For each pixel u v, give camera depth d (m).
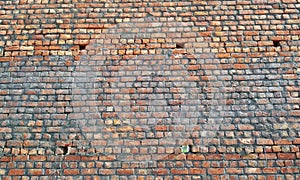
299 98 4.72
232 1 5.27
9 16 5.25
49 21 5.21
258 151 4.48
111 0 5.31
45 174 4.44
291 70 4.88
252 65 4.90
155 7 5.25
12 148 4.55
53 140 4.58
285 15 5.18
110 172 4.43
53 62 4.98
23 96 4.80
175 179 4.38
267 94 4.75
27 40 5.10
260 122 4.61
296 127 4.59
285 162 4.43
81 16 5.23
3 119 4.68
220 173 4.39
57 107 4.73
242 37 5.05
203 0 5.29
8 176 4.43
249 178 4.37
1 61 4.99
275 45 5.02
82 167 4.46
